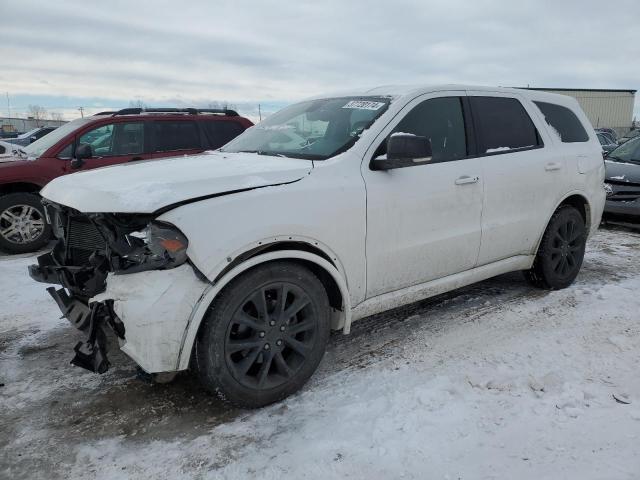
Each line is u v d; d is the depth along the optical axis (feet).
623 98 131.34
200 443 8.98
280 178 10.12
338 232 10.46
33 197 23.08
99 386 10.90
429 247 12.24
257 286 9.51
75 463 8.54
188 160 12.25
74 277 10.02
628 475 7.95
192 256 8.79
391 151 10.65
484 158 13.41
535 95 15.74
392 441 8.87
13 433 9.32
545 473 8.04
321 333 10.53
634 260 20.22
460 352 12.17
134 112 26.43
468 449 8.66
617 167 26.61
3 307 15.58
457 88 13.50
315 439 9.00
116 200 9.24
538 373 11.11
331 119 12.67
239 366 9.58
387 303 11.93
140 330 8.63
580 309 14.71
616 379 10.82
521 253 15.02
